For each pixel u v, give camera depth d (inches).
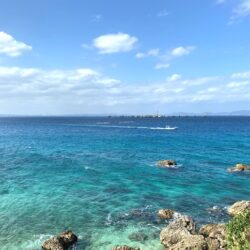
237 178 1668.3
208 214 1128.8
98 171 1814.7
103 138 3944.4
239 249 621.0
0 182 1526.8
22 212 1122.0
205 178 1665.8
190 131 5182.1
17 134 4650.6
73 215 1100.5
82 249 864.3
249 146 3004.4
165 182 1569.9
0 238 921.5
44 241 879.1
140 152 2623.0
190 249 791.7
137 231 972.6
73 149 2805.1
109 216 1093.8
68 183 1525.6
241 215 685.3
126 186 1482.5
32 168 1883.6
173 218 1067.9
